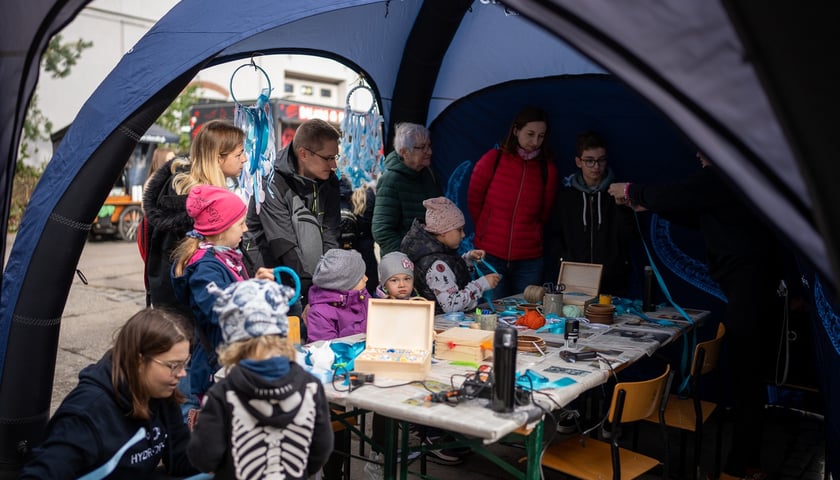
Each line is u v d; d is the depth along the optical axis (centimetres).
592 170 448
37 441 294
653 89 171
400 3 450
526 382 249
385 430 261
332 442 210
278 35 409
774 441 429
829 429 325
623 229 452
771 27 152
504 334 216
